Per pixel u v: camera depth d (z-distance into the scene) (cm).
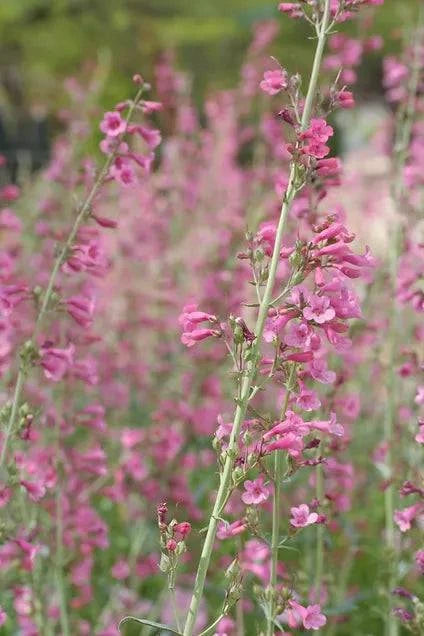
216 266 751
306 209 478
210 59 2186
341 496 538
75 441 714
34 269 671
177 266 893
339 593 573
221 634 400
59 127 1794
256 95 1067
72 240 456
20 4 2270
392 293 604
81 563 586
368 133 1239
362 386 736
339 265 355
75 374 530
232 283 718
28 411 430
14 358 575
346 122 1280
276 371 366
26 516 528
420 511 447
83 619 667
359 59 696
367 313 622
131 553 647
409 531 492
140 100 458
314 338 352
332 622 537
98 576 671
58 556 529
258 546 499
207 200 1000
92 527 563
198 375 723
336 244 351
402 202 638
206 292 720
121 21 2253
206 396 718
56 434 540
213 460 693
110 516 742
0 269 552
